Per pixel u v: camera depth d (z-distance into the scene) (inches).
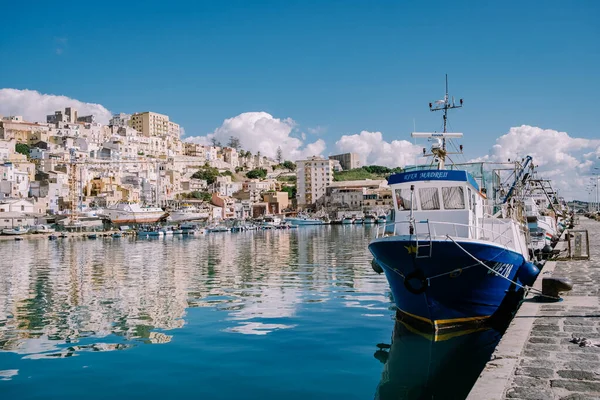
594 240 1718.8
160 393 490.0
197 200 6939.0
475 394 320.8
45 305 972.6
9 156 5753.0
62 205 5374.0
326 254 2100.1
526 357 394.6
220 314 856.3
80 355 619.5
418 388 493.7
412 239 652.7
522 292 831.7
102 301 1009.5
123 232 4298.7
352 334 700.0
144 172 7258.9
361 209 7199.8
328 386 502.9
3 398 482.6
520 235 923.4
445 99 862.5
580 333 461.7
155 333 726.5
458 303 684.7
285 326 756.6
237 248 2632.9
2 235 3929.6
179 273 1503.4
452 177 734.5
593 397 313.0
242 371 550.9
